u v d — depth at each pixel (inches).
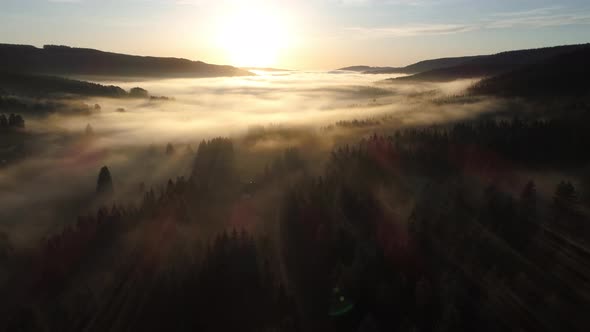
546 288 2395.4
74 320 2687.0
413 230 3011.8
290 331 2394.2
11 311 2925.7
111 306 2760.8
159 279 2815.0
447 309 2194.9
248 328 2519.7
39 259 3339.1
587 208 3166.8
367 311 2432.3
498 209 3181.6
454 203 3486.7
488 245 2768.2
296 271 2974.9
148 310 2645.2
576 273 2501.2
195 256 3107.8
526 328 2187.5
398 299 2423.7
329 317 2502.5
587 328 2177.7
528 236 2854.3
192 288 2723.9
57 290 3053.6
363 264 2630.4
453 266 2647.6
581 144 4781.0
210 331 2529.5
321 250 3056.1
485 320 2223.2
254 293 2706.7
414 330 2162.9
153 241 3371.1
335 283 2664.9
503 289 2370.8
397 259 2760.8
